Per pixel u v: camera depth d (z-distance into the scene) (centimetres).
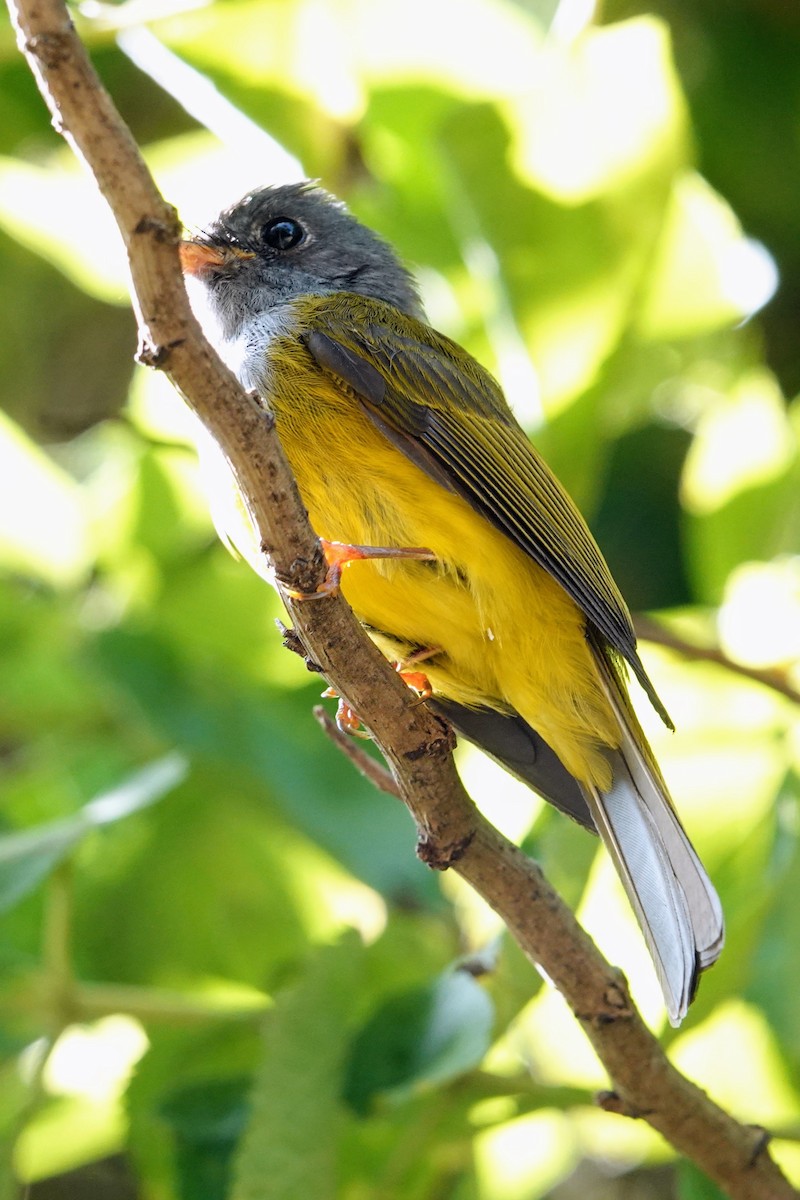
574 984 693
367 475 823
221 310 1013
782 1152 945
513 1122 836
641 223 995
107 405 1342
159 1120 860
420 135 1088
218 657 1102
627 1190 1150
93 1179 1185
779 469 1090
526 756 852
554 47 1012
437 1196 979
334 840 935
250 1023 871
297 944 1052
